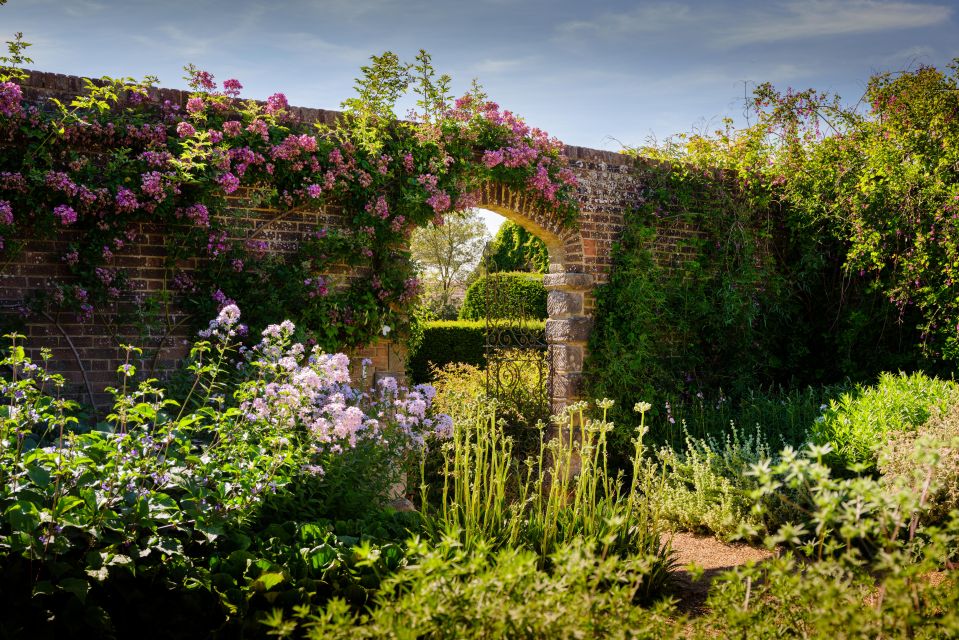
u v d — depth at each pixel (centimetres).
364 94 539
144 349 469
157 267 473
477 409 431
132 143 463
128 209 442
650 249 689
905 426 475
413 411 401
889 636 222
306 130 525
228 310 372
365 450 382
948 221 645
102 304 455
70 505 268
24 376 429
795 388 720
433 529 376
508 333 779
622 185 686
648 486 424
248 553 291
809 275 759
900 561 214
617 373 663
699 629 245
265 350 382
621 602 224
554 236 659
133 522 280
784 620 247
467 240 2092
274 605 277
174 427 326
